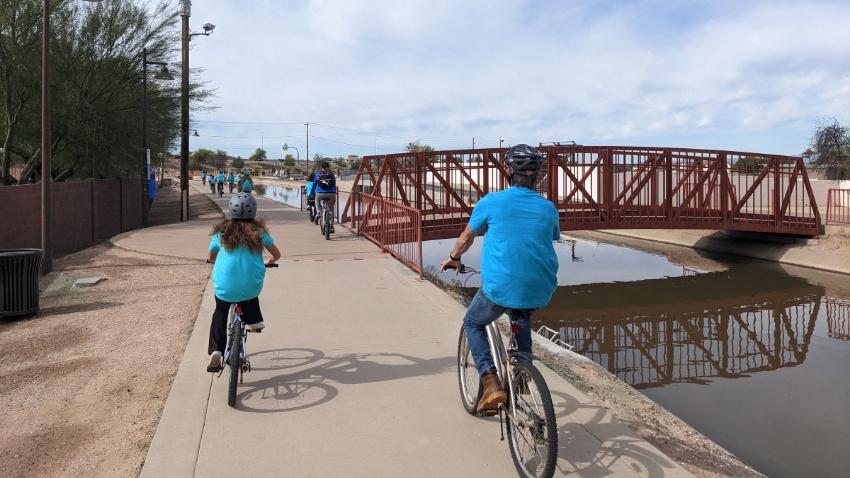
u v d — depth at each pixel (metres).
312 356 5.62
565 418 4.30
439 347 5.91
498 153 16.61
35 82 17.00
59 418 4.53
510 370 3.54
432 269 14.41
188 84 22.19
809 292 16.17
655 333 11.98
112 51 19.98
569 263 20.59
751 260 21.72
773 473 5.71
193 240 13.82
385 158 15.29
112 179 20.19
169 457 3.71
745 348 10.92
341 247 12.44
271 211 23.62
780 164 22.62
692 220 19.36
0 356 5.96
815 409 7.63
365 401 4.57
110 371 5.46
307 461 3.68
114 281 9.34
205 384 4.89
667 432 4.66
